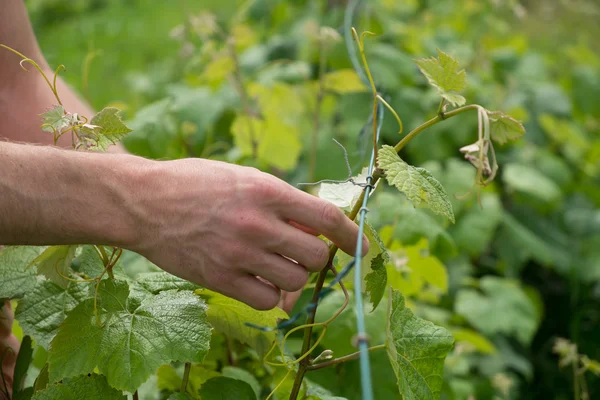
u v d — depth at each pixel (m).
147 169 0.95
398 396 1.54
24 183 0.91
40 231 0.93
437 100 2.87
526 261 2.93
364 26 2.89
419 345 1.06
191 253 0.96
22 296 1.13
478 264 2.84
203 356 0.99
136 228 0.94
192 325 1.01
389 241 1.76
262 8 3.74
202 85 2.77
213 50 2.46
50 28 6.14
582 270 2.85
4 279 1.14
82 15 6.44
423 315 2.26
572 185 3.19
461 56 3.27
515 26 4.19
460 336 2.18
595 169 3.28
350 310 1.56
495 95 3.03
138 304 1.05
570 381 2.71
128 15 6.43
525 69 3.53
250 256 0.94
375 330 1.55
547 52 4.34
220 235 0.94
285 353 1.32
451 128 2.82
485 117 1.01
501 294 2.48
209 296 1.13
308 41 2.86
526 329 2.40
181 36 2.65
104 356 0.98
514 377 2.61
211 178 0.94
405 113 2.78
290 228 0.95
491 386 2.27
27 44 1.44
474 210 2.46
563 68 4.04
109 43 5.76
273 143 2.26
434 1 4.32
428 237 1.77
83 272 1.16
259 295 0.98
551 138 3.33
